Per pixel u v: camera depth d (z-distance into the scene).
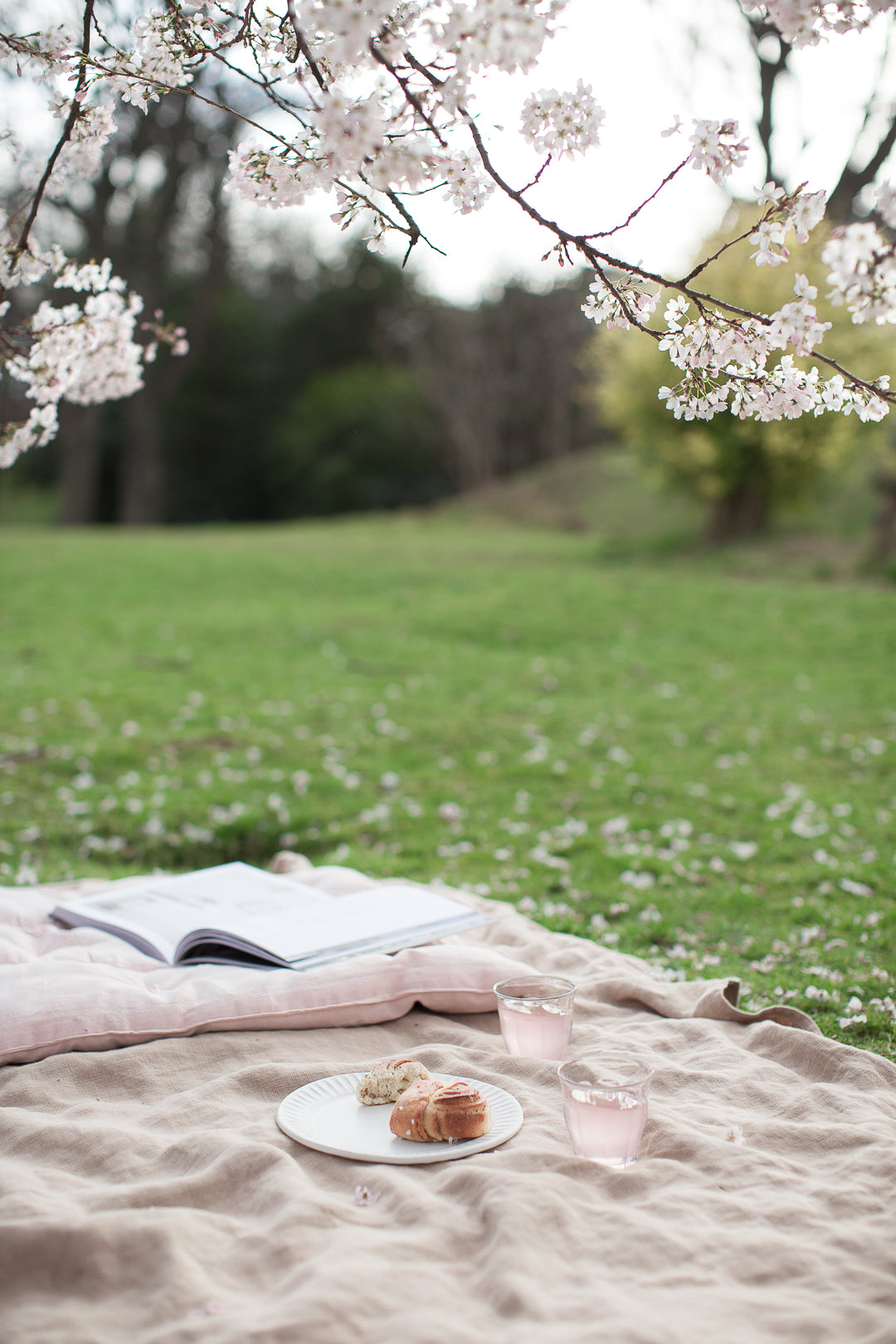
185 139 23.80
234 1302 1.55
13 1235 1.63
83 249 24.05
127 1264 1.63
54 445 34.19
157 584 14.62
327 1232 1.71
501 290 34.12
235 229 32.44
